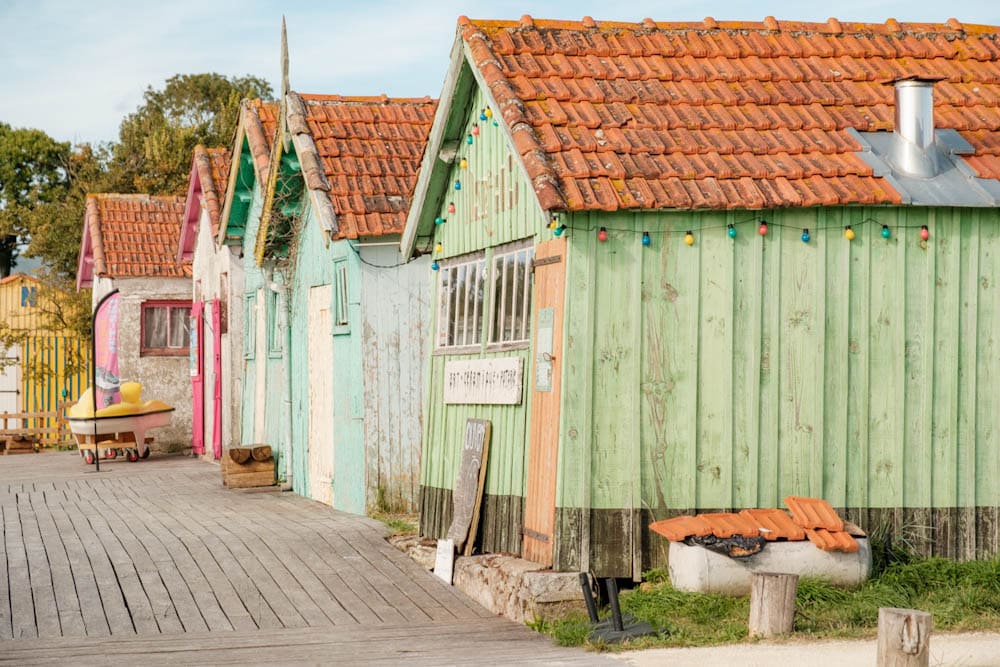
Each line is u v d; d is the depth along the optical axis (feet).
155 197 102.01
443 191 47.03
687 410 36.55
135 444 85.61
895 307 37.65
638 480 36.22
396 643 32.96
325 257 60.54
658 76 40.04
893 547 37.37
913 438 37.81
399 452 55.62
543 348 37.63
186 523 52.39
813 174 37.11
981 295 38.22
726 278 36.70
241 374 78.79
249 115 69.72
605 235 36.11
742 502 36.83
